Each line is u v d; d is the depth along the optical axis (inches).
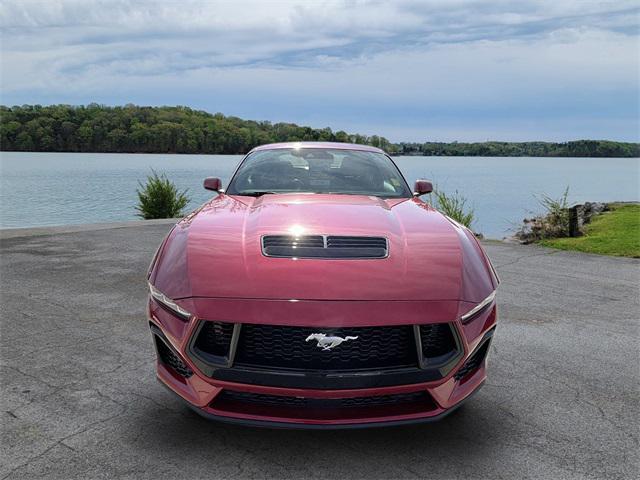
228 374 86.1
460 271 97.6
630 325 172.4
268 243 100.6
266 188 143.8
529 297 208.7
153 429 100.2
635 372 133.3
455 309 90.0
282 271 91.7
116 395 114.0
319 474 87.0
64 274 231.9
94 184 1707.7
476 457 93.2
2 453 90.4
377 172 155.9
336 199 132.2
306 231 105.2
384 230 108.3
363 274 92.1
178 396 92.4
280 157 161.9
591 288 224.8
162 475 85.3
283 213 117.1
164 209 584.1
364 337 86.5
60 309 178.1
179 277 94.0
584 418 108.7
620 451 95.8
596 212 540.7
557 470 89.2
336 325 84.4
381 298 88.0
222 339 88.0
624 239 349.1
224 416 87.7
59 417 103.7
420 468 89.4
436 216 125.0
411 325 86.6
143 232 371.9
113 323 163.6
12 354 136.7
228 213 119.6
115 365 130.5
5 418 102.7
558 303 199.8
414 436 100.5
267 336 86.6
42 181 1827.0
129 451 92.2
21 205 1089.4
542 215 553.9
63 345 143.9
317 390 84.4
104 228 393.4
